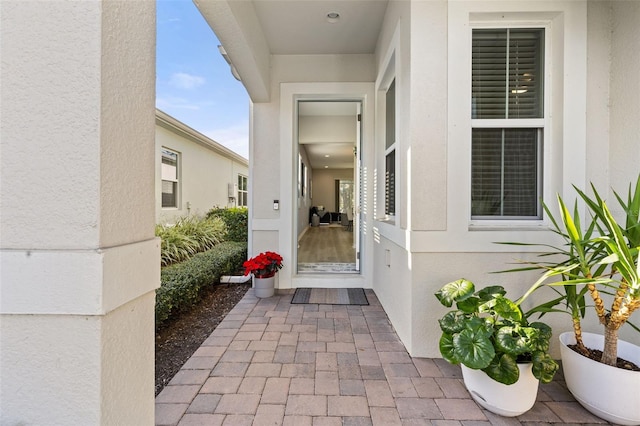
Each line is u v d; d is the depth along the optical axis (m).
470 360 1.48
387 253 2.96
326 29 3.32
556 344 2.18
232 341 2.44
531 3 2.14
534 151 2.33
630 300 1.48
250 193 3.93
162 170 6.45
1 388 0.72
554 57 2.23
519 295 2.18
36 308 0.72
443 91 2.17
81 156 0.73
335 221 14.85
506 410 1.55
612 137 2.14
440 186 2.18
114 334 0.77
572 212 2.17
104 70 0.74
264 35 3.43
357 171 4.21
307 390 1.80
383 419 1.57
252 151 3.91
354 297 3.57
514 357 1.50
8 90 0.73
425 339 2.19
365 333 2.60
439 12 2.16
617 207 2.11
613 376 1.50
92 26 0.73
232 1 2.22
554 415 1.59
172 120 6.25
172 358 2.22
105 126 0.75
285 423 1.54
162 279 3.15
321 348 2.32
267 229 3.92
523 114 2.31
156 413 1.60
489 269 2.18
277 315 3.01
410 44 2.18
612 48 2.14
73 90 0.73
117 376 0.79
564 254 1.96
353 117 6.59
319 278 3.96
